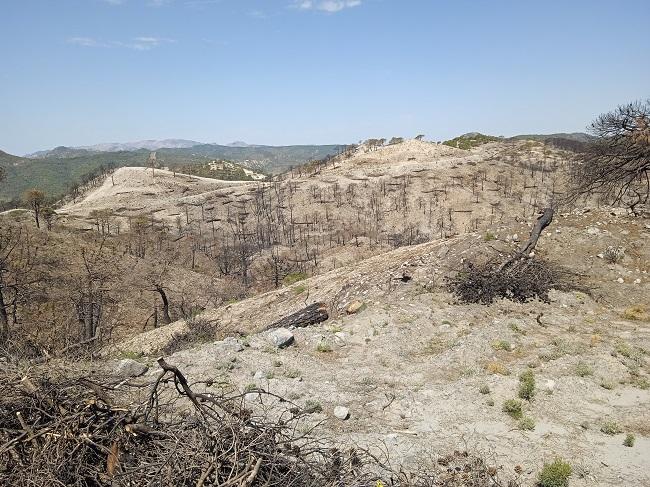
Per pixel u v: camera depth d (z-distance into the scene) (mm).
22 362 4891
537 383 7246
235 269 68688
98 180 144375
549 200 94500
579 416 6402
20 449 3898
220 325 16969
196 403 4535
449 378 7672
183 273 46031
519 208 96750
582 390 7039
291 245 84625
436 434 6055
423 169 121688
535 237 13586
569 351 8320
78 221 92125
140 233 71562
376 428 6238
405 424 6328
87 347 7461
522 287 11367
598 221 14734
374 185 115250
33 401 4199
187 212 103312
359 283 14656
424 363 8336
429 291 12141
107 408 4395
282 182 129375
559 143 137875
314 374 7984
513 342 8875
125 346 17109
